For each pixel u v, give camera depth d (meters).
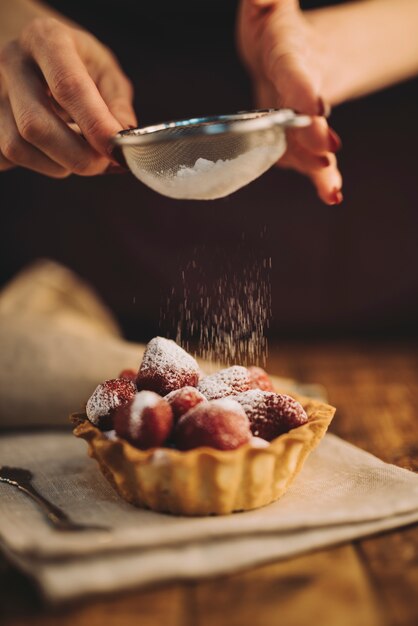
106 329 0.80
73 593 0.33
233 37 0.92
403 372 0.70
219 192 0.44
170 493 0.39
